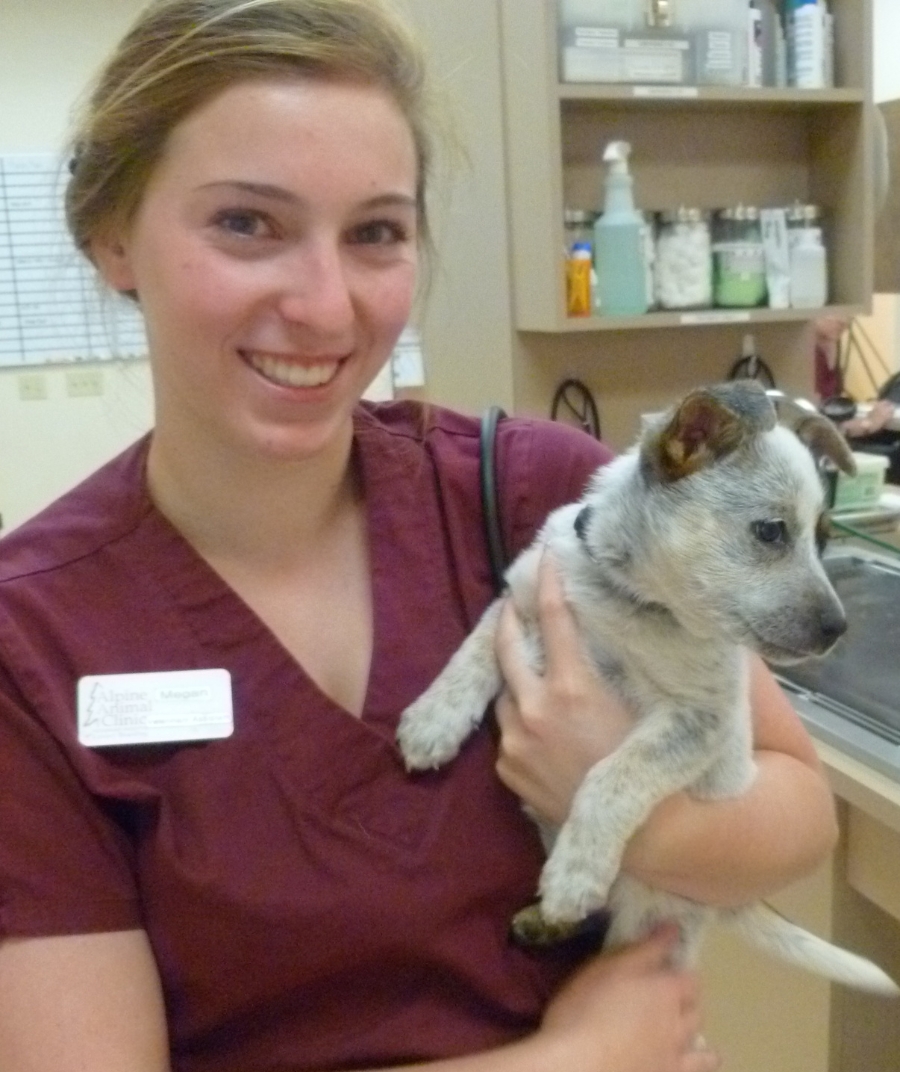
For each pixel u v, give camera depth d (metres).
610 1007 0.84
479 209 2.19
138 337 1.08
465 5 2.09
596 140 2.18
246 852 0.81
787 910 1.42
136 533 0.89
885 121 2.66
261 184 0.74
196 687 0.84
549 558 0.99
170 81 0.75
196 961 0.80
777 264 2.20
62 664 0.84
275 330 0.78
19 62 3.45
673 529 0.95
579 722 0.90
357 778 0.85
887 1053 1.42
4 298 3.58
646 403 2.34
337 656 0.91
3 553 0.88
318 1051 0.82
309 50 0.74
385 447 0.99
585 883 0.86
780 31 2.17
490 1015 0.87
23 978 0.75
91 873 0.79
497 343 2.24
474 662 0.93
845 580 1.69
